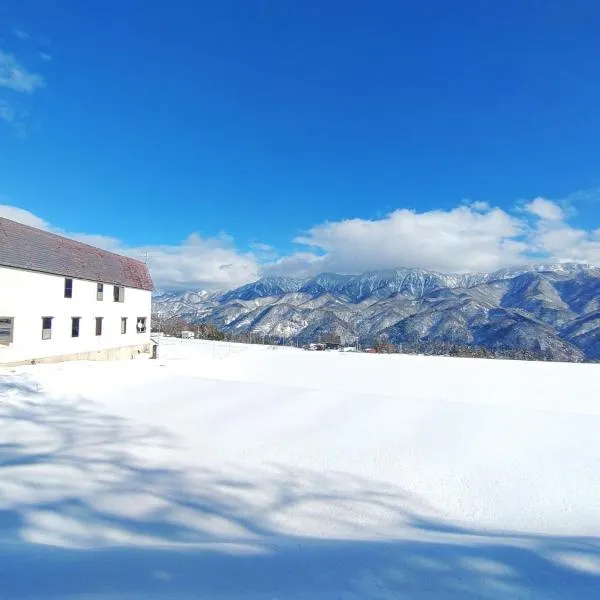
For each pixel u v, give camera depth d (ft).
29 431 29.14
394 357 98.48
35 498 18.89
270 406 38.42
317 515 19.43
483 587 11.11
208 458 26.05
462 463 26.32
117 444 27.53
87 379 47.83
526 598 10.64
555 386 58.54
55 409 35.32
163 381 48.60
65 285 75.05
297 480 23.40
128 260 103.76
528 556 13.26
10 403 35.81
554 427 33.06
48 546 14.03
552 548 14.17
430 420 34.60
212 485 22.11
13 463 23.04
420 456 27.25
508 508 21.02
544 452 28.14
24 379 45.14
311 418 34.96
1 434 28.12
